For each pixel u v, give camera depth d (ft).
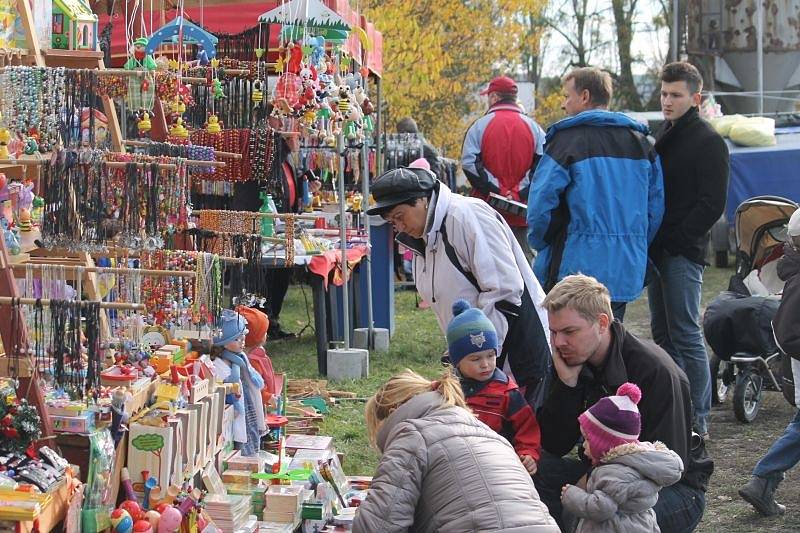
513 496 10.89
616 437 12.69
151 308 14.93
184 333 16.80
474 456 11.07
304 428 20.99
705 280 50.39
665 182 22.04
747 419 25.29
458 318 14.43
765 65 75.97
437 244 16.16
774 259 26.68
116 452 13.52
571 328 13.61
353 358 28.60
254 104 20.93
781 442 18.93
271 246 26.30
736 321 25.30
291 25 21.48
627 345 13.85
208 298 15.19
